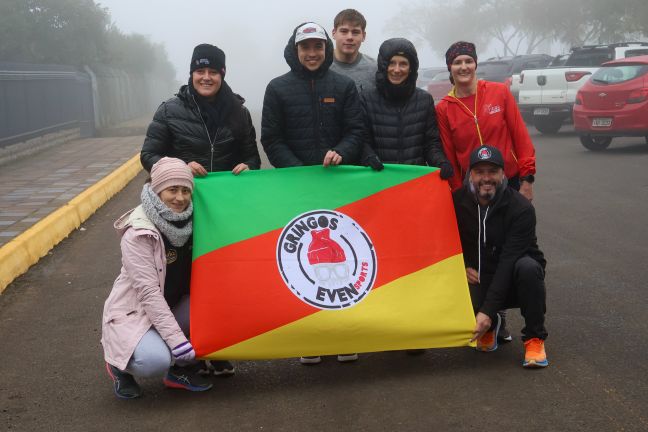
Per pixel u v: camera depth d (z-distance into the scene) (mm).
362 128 4727
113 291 4176
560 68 17312
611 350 4609
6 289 6363
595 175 11250
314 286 4301
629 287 5852
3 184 11180
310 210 4449
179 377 4246
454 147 5035
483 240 4551
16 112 15281
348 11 5340
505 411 3846
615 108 13477
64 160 14461
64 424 3906
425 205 4574
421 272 4465
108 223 9047
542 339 4398
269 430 3756
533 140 16688
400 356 4676
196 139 4539
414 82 4812
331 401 4062
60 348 5004
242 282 4227
